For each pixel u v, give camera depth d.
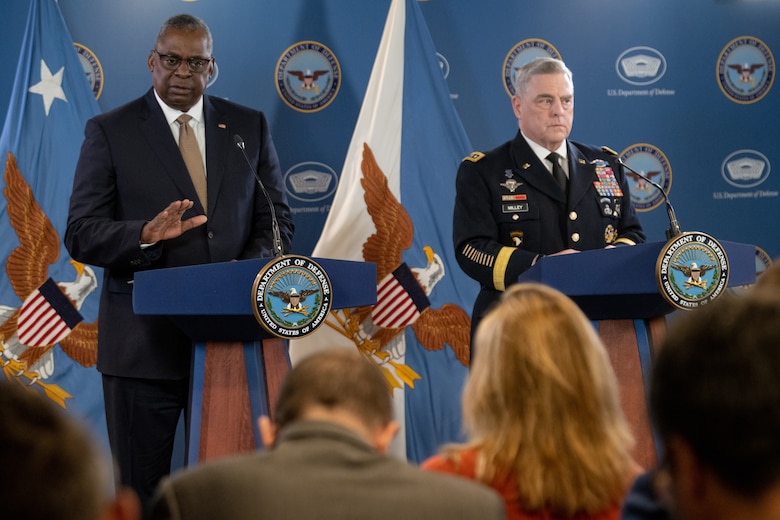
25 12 6.21
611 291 3.88
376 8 6.38
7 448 0.96
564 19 6.46
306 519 1.77
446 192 6.07
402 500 1.79
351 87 6.38
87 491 0.97
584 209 4.99
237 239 4.66
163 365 4.47
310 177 6.36
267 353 3.96
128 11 6.24
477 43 6.45
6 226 5.81
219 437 3.87
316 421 1.92
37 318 5.82
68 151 5.95
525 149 5.12
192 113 4.82
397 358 5.95
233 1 6.30
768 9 6.53
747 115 6.54
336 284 3.88
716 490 1.03
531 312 2.37
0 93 6.21
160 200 4.64
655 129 6.49
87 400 5.89
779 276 1.98
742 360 1.02
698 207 6.52
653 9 6.48
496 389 2.33
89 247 4.38
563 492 2.24
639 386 3.98
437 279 6.02
